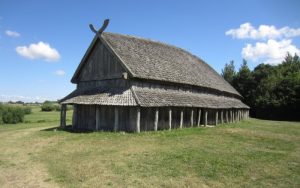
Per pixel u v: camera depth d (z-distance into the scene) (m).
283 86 58.34
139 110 22.23
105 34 26.16
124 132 22.05
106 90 24.31
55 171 11.90
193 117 31.73
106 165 12.58
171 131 24.08
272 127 34.50
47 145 17.67
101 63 25.98
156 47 31.72
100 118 24.92
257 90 62.47
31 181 10.81
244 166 12.72
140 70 24.17
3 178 11.25
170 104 24.34
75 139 19.50
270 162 13.70
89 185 10.10
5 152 16.11
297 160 14.38
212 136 22.19
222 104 35.81
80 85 28.30
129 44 27.47
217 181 10.59
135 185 10.07
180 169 11.98
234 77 68.69
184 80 29.02
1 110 39.81
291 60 89.00
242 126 34.06
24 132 25.45
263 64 71.75
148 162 13.03
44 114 64.69
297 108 55.03
